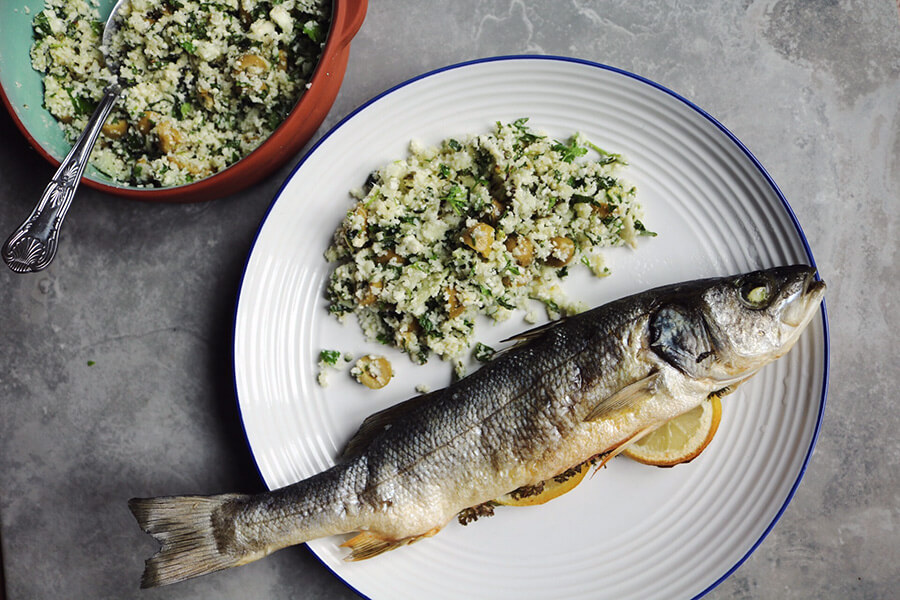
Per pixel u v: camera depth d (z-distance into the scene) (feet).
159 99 1.37
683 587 1.43
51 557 1.52
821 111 1.51
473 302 1.38
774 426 1.43
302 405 1.45
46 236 1.28
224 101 1.38
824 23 1.50
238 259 1.51
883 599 1.49
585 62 1.42
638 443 1.42
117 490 1.51
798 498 1.50
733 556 1.43
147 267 1.51
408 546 1.44
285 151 1.42
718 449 1.45
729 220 1.45
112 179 1.38
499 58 1.41
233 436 1.51
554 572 1.43
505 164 1.39
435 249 1.40
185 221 1.52
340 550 1.42
